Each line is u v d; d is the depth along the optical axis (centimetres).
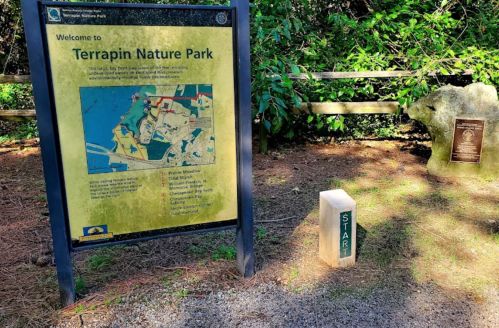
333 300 268
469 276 293
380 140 666
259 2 569
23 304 263
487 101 483
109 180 254
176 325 246
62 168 244
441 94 492
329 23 643
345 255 305
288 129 642
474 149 483
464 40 621
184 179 269
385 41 615
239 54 262
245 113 271
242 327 244
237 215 286
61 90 236
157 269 306
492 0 655
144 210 264
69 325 244
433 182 478
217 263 313
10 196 448
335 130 624
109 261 317
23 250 334
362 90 600
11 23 681
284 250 332
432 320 249
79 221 253
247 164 277
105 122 247
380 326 244
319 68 607
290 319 251
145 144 257
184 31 252
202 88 262
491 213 393
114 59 242
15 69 750
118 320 249
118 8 238
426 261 312
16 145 650
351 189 458
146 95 252
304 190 462
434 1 657
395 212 397
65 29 231
